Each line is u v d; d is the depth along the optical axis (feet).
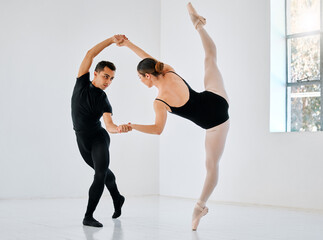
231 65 20.74
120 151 23.09
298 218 14.25
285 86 20.07
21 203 18.25
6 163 19.69
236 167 20.04
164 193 23.85
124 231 10.69
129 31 23.91
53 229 10.93
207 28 22.00
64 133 21.38
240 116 20.13
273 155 18.70
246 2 20.38
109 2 23.30
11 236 9.78
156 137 24.36
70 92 21.74
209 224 12.37
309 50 19.75
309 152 17.44
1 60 19.80
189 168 22.53
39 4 20.98
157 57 24.84
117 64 23.36
